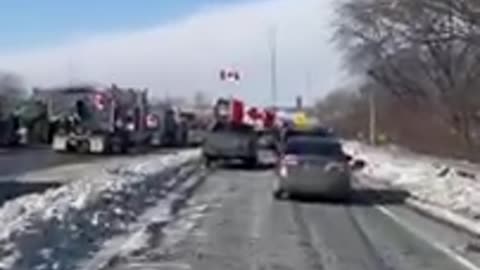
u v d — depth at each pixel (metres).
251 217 25.97
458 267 17.41
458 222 25.58
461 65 69.12
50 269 15.27
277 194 32.22
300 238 21.39
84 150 65.31
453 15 34.47
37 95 70.56
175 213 26.41
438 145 80.88
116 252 18.00
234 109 71.94
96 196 25.80
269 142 69.50
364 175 48.59
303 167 31.34
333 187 31.36
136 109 71.50
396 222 25.59
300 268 16.84
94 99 65.94
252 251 18.94
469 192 34.66
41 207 21.98
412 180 42.56
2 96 70.88
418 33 38.44
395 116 106.75
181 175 43.91
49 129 70.06
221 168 52.06
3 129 69.31
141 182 33.91
